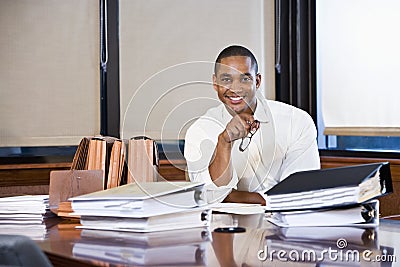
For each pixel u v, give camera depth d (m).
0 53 3.72
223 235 1.85
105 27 4.01
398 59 4.03
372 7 4.18
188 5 4.30
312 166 3.17
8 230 1.95
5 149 3.75
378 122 4.14
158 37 4.20
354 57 4.29
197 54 4.35
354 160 4.23
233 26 4.49
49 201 2.16
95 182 2.20
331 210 1.99
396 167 3.99
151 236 1.82
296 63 4.69
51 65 3.86
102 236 1.83
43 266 1.30
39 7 3.82
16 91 3.77
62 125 3.90
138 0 4.12
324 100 4.47
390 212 4.01
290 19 4.68
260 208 2.39
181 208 1.94
